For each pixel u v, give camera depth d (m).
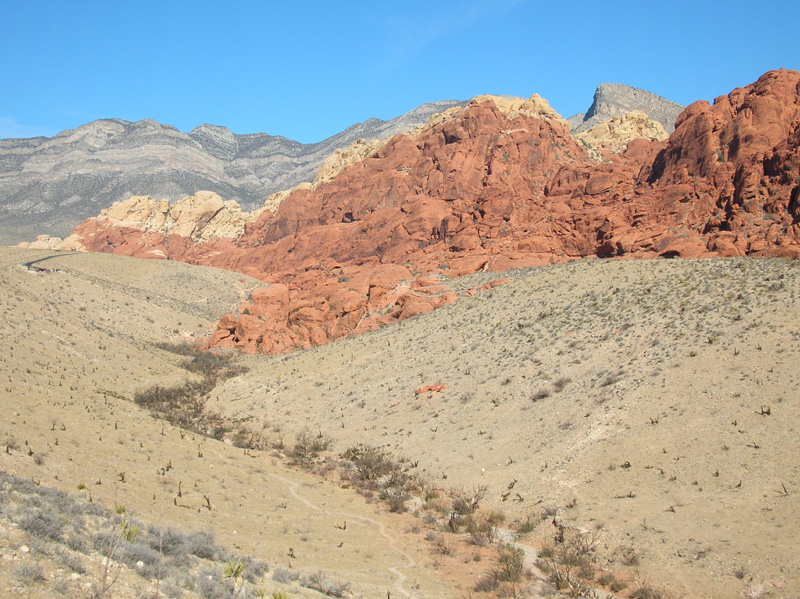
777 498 24.44
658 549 24.11
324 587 19.98
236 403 57.72
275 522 27.36
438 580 23.31
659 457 29.83
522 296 60.25
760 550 22.19
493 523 29.67
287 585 19.64
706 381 33.91
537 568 24.55
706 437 29.73
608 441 32.66
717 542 23.33
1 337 51.47
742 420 29.83
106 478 26.11
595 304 51.03
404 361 56.25
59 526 16.95
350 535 27.55
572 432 34.94
